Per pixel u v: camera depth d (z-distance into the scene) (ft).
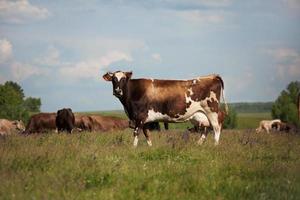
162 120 61.67
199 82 62.18
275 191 29.86
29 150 39.34
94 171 32.73
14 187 27.84
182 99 61.41
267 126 162.61
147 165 37.09
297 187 30.73
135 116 59.93
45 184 28.71
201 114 62.80
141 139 63.98
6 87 361.71
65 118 94.58
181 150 45.62
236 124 307.58
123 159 39.24
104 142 55.42
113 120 116.06
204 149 46.75
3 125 128.57
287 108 325.83
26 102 449.89
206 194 29.60
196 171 35.01
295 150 50.62
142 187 30.17
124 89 59.72
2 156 35.63
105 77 61.16
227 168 37.45
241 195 29.50
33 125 103.24
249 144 53.11
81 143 51.55
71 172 32.32
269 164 39.45
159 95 60.75
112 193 28.32
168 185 30.60
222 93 63.52
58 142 52.60
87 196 27.76
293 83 335.26
